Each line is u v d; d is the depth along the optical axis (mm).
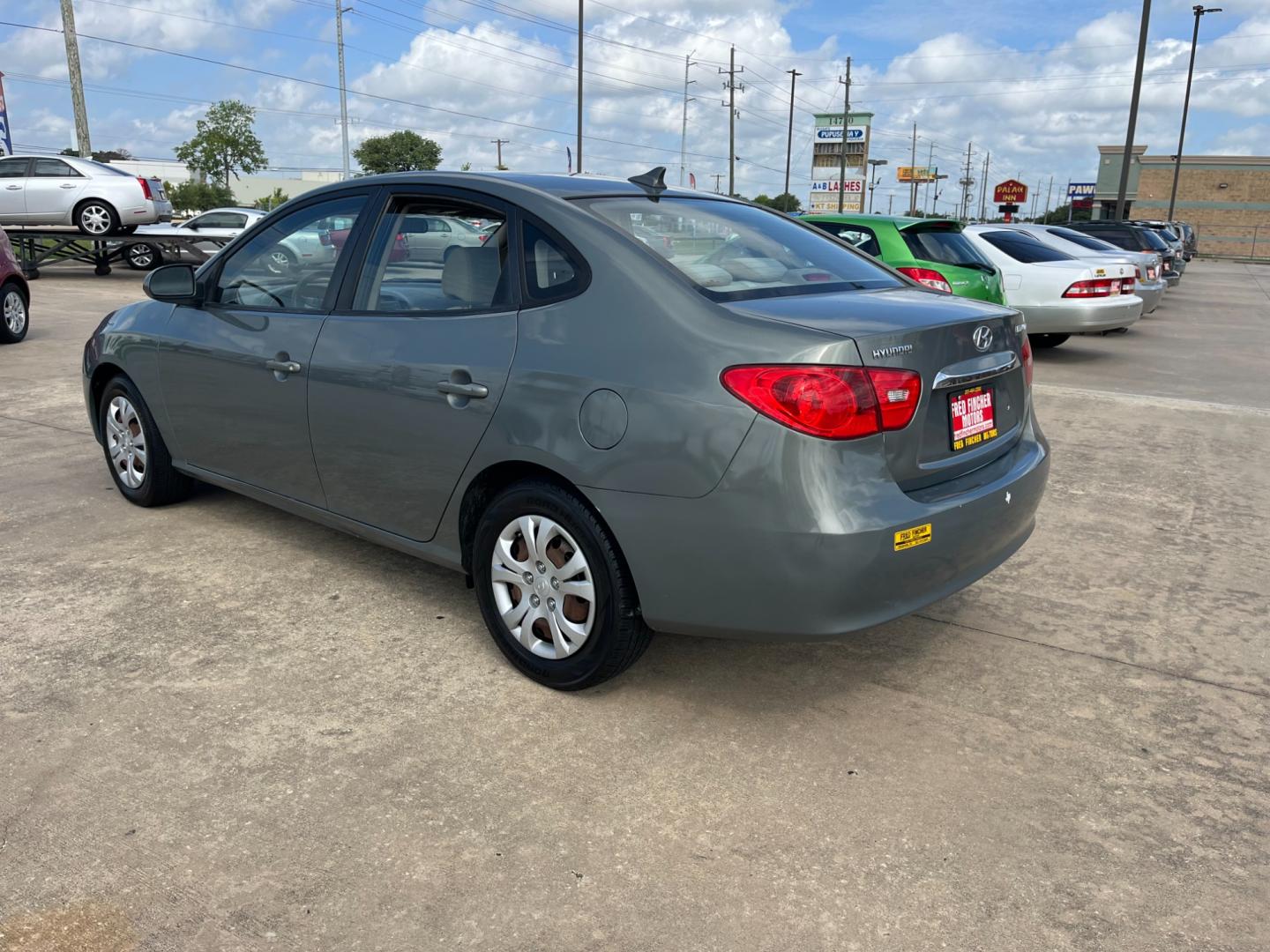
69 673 3096
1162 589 4051
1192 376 9766
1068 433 6969
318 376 3496
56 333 10633
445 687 3074
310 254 3719
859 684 3172
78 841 2291
